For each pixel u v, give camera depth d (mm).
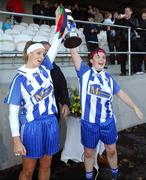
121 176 3738
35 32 6227
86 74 3098
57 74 3500
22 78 2551
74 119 3938
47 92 2611
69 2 11930
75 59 3164
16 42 5137
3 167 3818
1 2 8812
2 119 3793
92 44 6230
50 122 2650
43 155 2736
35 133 2582
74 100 3893
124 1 14039
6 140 3836
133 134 5379
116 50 6625
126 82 5695
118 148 4699
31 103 2561
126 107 5617
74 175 3777
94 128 3119
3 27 6426
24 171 2791
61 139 4406
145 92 6086
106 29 7258
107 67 6562
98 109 3074
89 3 12961
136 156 4387
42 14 7637
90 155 3301
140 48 6328
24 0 10180
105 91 3057
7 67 4988
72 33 2934
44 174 2889
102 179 3664
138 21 6578
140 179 3658
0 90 3799
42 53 2617
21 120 2633
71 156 4027
